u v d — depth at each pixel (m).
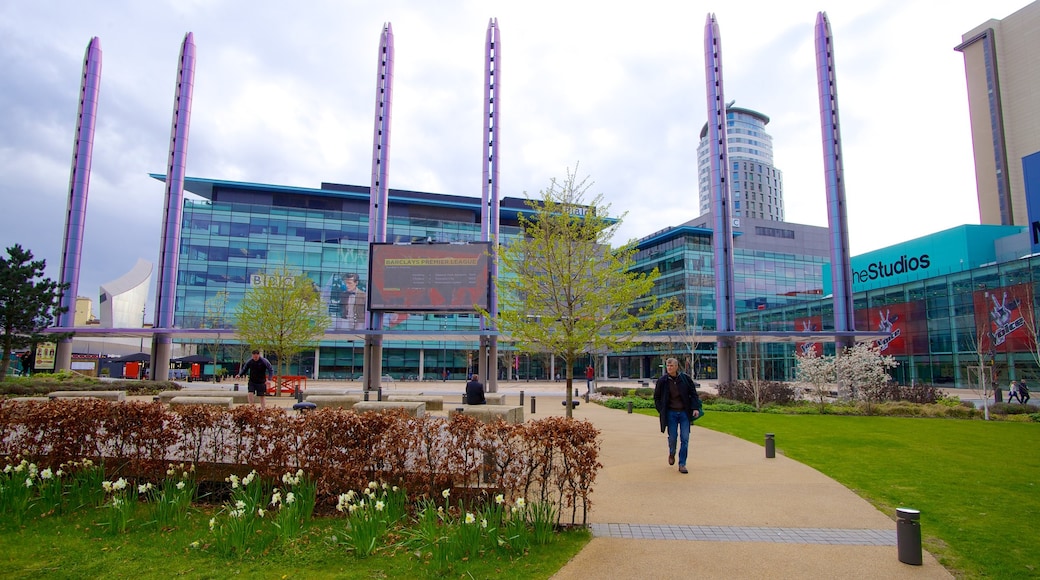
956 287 46.59
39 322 28.28
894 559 5.80
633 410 23.47
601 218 16.08
